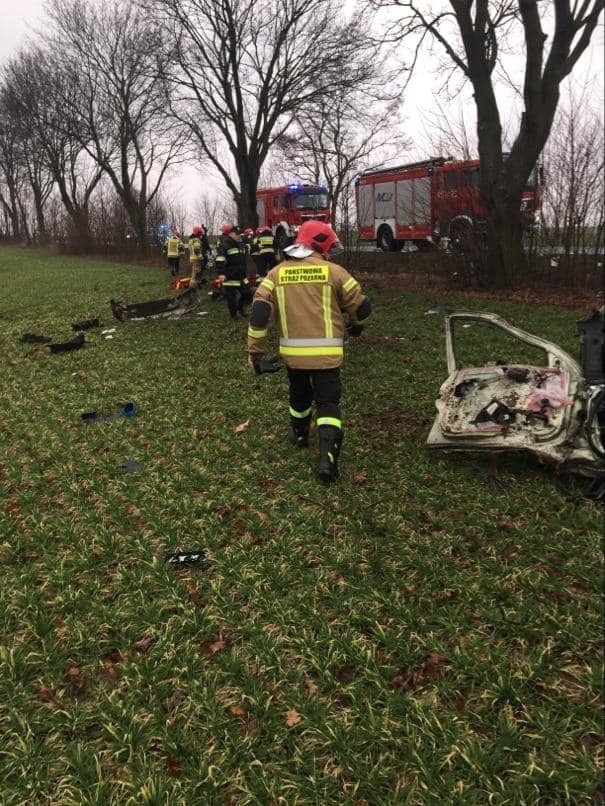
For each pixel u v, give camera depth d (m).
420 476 4.83
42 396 7.62
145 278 24.17
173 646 3.04
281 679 2.83
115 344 10.74
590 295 13.71
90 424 6.50
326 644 3.04
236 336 10.98
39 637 3.14
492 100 14.96
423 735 2.52
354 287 4.70
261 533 4.10
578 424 4.41
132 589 3.53
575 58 13.91
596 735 2.52
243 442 5.73
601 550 3.77
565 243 15.09
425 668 2.90
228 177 30.77
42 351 10.46
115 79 38.19
